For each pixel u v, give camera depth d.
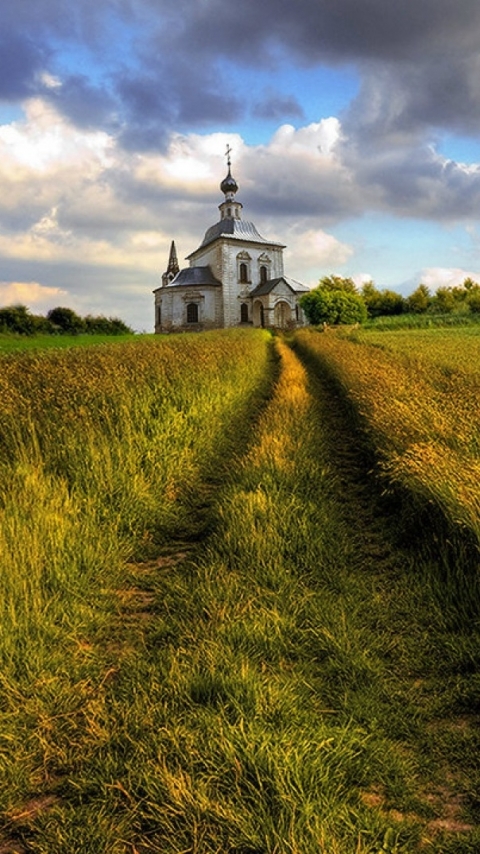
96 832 2.07
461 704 2.79
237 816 2.02
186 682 2.80
